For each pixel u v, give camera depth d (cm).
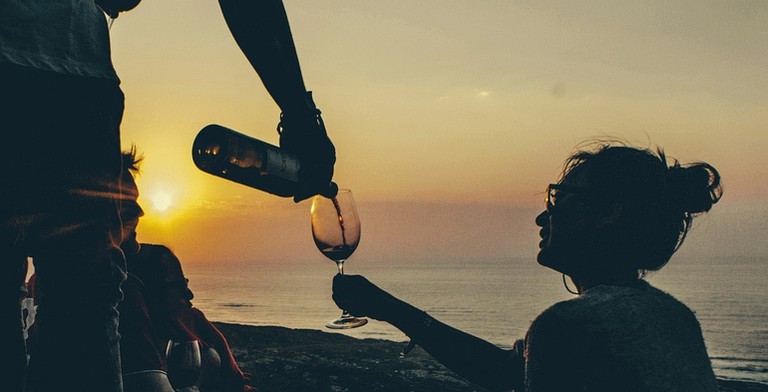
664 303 162
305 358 691
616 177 170
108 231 140
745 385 798
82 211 136
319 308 11569
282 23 188
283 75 192
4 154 127
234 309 11538
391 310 217
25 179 129
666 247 173
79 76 138
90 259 136
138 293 228
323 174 202
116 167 144
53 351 131
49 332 132
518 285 18012
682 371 153
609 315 154
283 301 13675
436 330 214
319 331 1214
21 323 130
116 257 141
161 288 242
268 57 189
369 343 1074
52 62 135
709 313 10138
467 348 214
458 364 214
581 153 182
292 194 205
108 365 134
